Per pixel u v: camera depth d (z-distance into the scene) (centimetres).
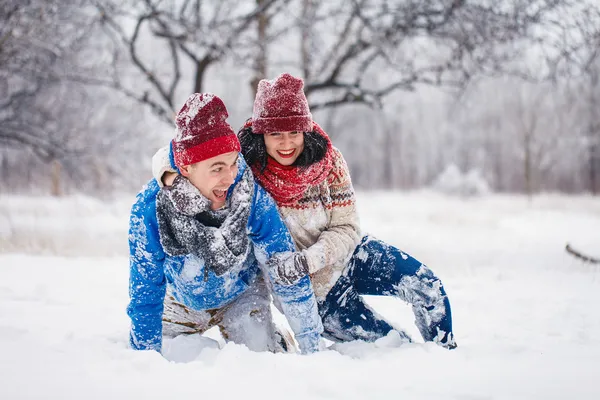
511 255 1310
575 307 735
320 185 485
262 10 1758
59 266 1059
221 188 431
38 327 567
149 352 434
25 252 1252
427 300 481
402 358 437
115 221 2092
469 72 1656
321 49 1947
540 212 3067
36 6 1578
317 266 462
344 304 500
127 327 597
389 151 8025
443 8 1625
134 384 375
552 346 524
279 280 459
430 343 468
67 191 4250
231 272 473
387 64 1816
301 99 465
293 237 488
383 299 806
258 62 1812
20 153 3653
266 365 408
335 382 385
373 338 508
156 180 447
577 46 1526
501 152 7438
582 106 5106
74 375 388
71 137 2467
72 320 620
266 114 461
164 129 2525
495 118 6944
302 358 428
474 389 377
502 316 693
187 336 498
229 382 381
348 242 478
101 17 1747
